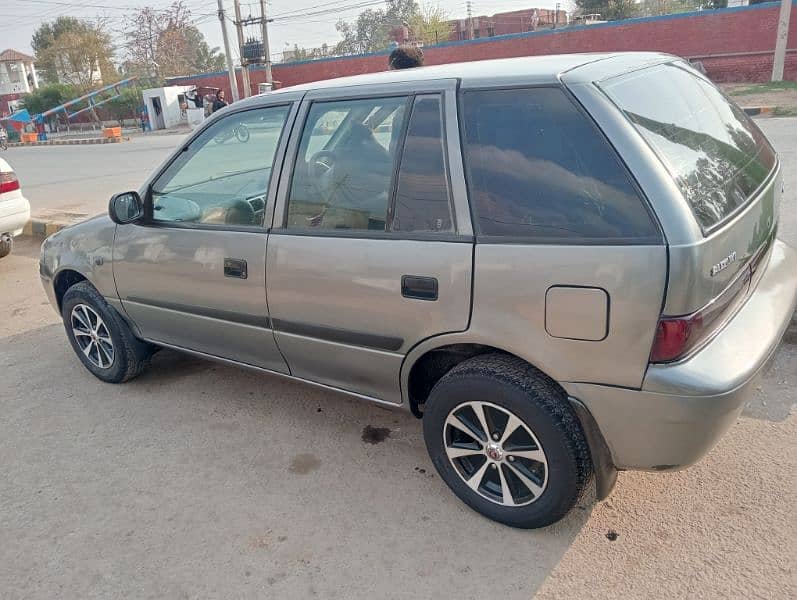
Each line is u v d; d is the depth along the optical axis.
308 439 3.46
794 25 21.22
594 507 2.76
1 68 65.12
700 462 2.96
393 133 2.71
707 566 2.41
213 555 2.67
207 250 3.32
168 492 3.09
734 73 22.33
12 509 3.04
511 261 2.35
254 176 3.32
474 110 2.52
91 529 2.87
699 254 2.07
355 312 2.82
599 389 2.28
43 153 23.97
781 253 3.09
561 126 2.33
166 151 19.38
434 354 2.84
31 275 6.91
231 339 3.44
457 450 2.74
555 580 2.41
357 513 2.86
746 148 2.89
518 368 2.47
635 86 2.52
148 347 4.12
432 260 2.54
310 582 2.50
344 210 2.85
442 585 2.44
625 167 2.18
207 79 38.22
